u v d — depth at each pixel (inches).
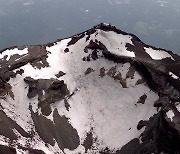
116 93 4554.6
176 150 3363.7
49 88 4436.5
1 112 3917.3
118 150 3882.9
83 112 4443.9
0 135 3503.9
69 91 4596.5
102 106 4488.2
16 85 4436.5
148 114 4121.6
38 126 4065.0
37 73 4626.0
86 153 3956.7
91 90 4672.7
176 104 3752.5
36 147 3659.0
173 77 4357.8
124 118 4249.5
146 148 3597.4
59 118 4266.7
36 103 4306.1
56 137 4030.5
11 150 3233.3
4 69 4525.1
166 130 3452.3
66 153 3907.5
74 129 4195.4
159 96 4274.1
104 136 4138.8
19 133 3764.8
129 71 4640.8
